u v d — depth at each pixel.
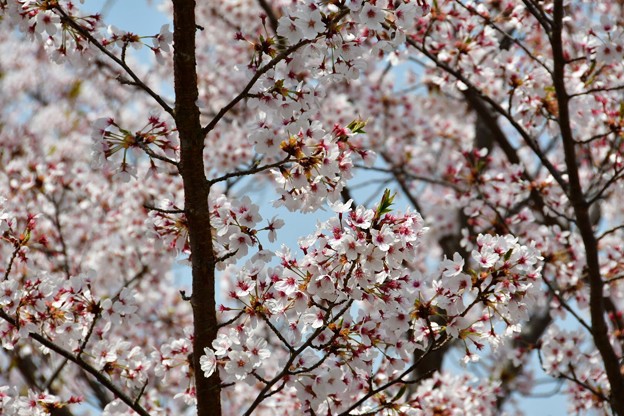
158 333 13.60
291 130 5.37
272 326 5.30
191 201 5.44
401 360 5.66
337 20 5.29
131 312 6.00
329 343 5.23
